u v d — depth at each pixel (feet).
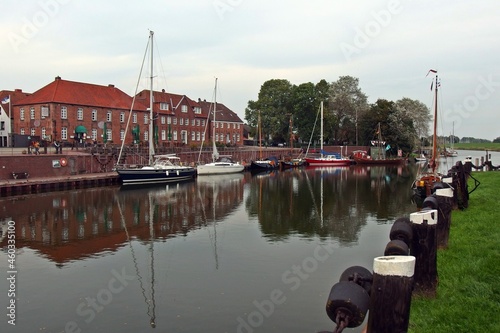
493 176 97.96
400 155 292.81
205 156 226.99
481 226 44.29
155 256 53.98
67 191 124.47
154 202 103.09
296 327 32.89
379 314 15.39
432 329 22.34
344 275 20.15
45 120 209.56
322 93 312.91
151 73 158.40
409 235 25.75
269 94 321.32
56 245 60.03
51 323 34.53
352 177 176.24
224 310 36.40
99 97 234.58
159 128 267.80
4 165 126.21
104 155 164.35
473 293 26.48
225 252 55.31
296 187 136.56
